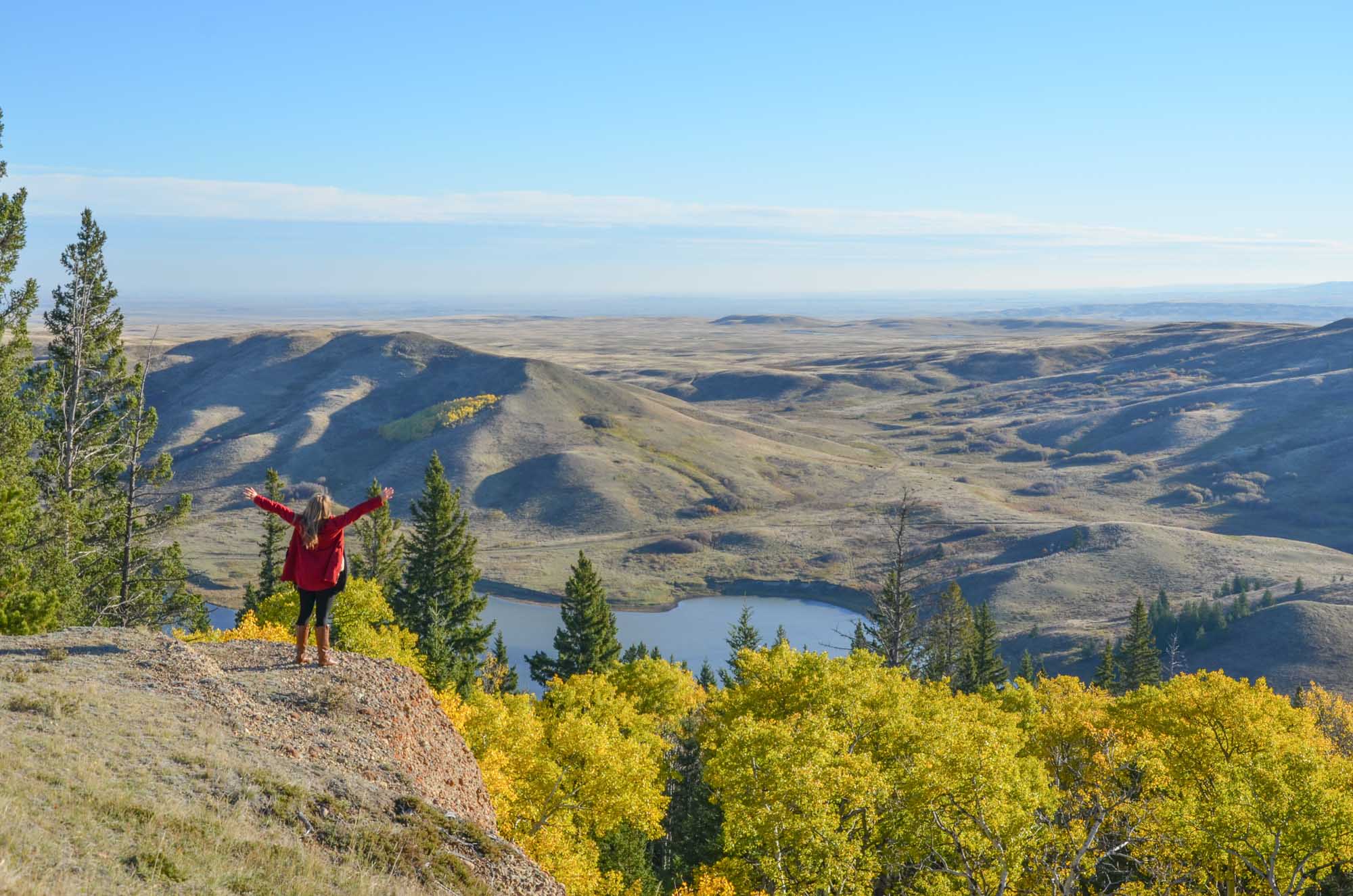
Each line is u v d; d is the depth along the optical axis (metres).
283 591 50.47
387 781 13.40
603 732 37.81
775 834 29.31
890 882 35.62
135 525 52.75
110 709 12.33
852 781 30.83
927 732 38.12
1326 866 30.39
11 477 40.88
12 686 12.35
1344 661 154.12
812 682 43.00
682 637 185.38
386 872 10.44
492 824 15.70
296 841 10.43
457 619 72.38
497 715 35.38
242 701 13.96
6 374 42.16
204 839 9.63
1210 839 30.84
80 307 51.81
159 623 53.22
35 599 30.28
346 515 15.40
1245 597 186.25
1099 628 178.50
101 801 9.57
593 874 34.38
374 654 49.88
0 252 41.19
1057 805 34.84
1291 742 37.06
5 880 7.18
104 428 52.69
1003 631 183.88
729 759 33.88
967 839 29.94
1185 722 41.38
